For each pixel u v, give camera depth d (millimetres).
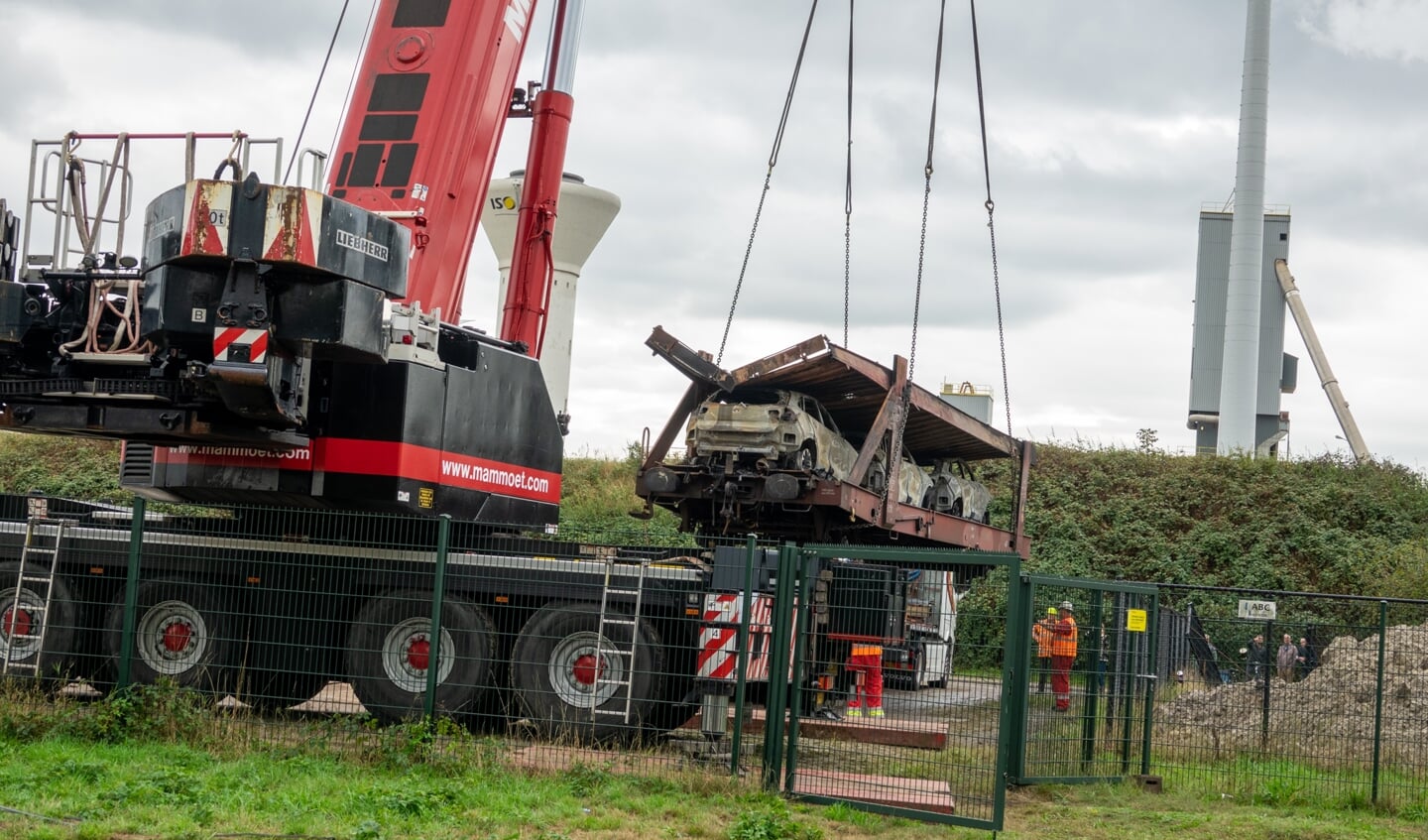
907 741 11836
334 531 13227
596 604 12273
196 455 12578
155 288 10688
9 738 10625
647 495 16766
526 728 12203
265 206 10258
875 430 16719
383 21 14266
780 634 10273
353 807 8555
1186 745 13125
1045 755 11695
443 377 12727
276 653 13070
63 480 34562
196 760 9969
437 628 10750
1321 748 12859
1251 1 47469
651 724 11984
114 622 13172
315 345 10914
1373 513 32781
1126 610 12469
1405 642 15086
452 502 12805
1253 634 15969
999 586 28641
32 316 11320
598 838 8281
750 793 9805
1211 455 36406
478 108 14180
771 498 15977
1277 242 51625
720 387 16469
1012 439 22703
